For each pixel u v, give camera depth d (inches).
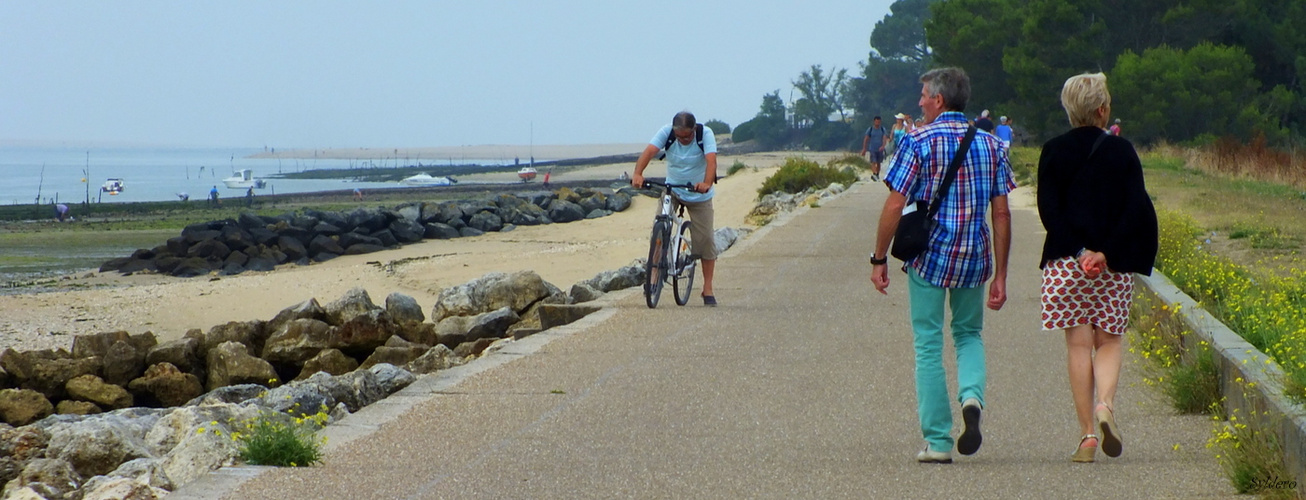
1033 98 2065.7
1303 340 238.7
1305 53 1994.3
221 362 610.2
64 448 271.4
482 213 1737.2
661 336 378.6
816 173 1582.2
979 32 2303.2
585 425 258.2
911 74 4645.7
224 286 1087.6
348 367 597.9
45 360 604.4
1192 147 1673.2
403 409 274.7
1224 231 652.1
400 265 1195.9
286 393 319.3
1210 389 256.8
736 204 1603.1
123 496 221.1
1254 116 1818.4
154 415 354.3
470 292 644.7
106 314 928.3
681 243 446.3
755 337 375.2
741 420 262.4
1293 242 586.6
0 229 2193.7
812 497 200.4
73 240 1902.1
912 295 222.2
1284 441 197.8
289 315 649.6
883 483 207.6
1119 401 273.0
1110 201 213.9
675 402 281.3
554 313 461.1
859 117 5147.6
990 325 389.1
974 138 217.6
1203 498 192.5
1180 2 2020.2
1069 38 2031.3
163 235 2015.3
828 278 531.2
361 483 211.5
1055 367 317.1
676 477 215.0
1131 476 207.6
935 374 220.2
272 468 222.4
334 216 1627.7
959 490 202.1
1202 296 367.9
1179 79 1808.6
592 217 1804.9
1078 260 214.5
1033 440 239.9
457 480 213.8
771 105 6250.0
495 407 276.2
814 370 319.9
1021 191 1142.3
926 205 217.9
